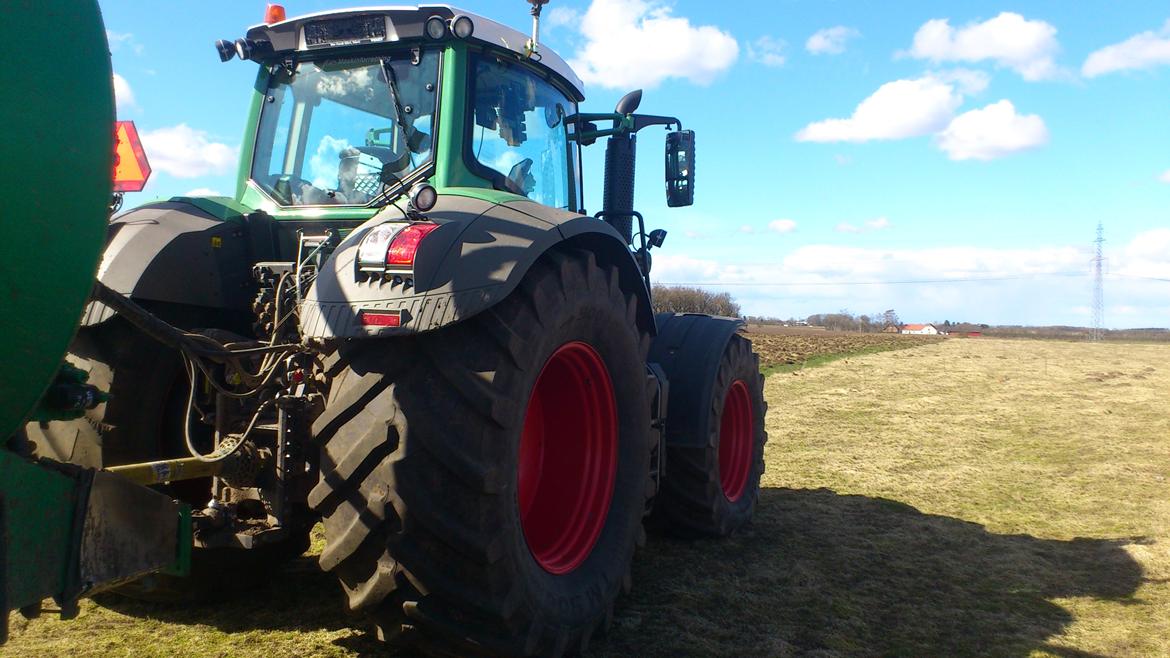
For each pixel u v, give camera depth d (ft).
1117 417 35.94
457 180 10.77
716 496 15.24
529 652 8.52
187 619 10.64
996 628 11.41
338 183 11.31
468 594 7.93
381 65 11.13
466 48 10.89
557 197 13.78
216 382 8.75
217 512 8.55
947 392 46.06
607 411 10.92
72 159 5.24
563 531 10.61
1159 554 15.07
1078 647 10.82
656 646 10.44
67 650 9.46
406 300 7.87
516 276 8.25
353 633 10.27
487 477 7.77
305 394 8.80
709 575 13.44
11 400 5.26
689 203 15.61
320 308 8.18
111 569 6.25
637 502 11.22
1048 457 25.96
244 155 12.06
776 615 11.68
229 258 10.82
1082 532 16.81
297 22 11.27
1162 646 10.89
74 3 5.34
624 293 11.45
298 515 9.14
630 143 15.92
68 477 5.86
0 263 4.88
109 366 9.73
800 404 39.24
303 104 11.71
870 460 25.04
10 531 5.24
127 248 10.05
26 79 4.94
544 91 13.03
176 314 10.41
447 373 7.93
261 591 11.78
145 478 7.08
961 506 19.06
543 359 8.81
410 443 7.80
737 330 15.88
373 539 7.85
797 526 16.90
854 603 12.26
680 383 14.90
